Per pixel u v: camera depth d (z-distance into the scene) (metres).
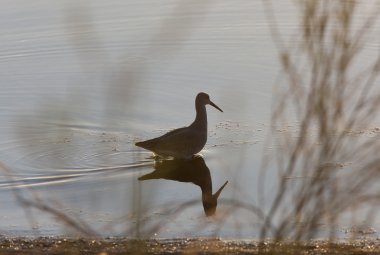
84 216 13.65
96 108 19.75
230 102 20.00
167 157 17.05
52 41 24.23
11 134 18.44
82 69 22.34
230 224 13.06
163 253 11.76
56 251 12.10
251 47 23.44
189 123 19.06
